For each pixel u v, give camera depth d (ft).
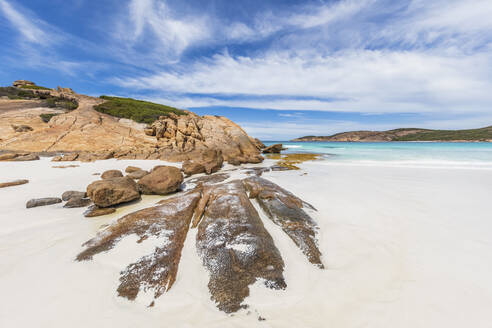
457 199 24.72
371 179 37.04
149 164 52.54
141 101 137.59
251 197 25.00
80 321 9.04
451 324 8.74
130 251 13.62
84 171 39.93
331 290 10.93
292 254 14.01
